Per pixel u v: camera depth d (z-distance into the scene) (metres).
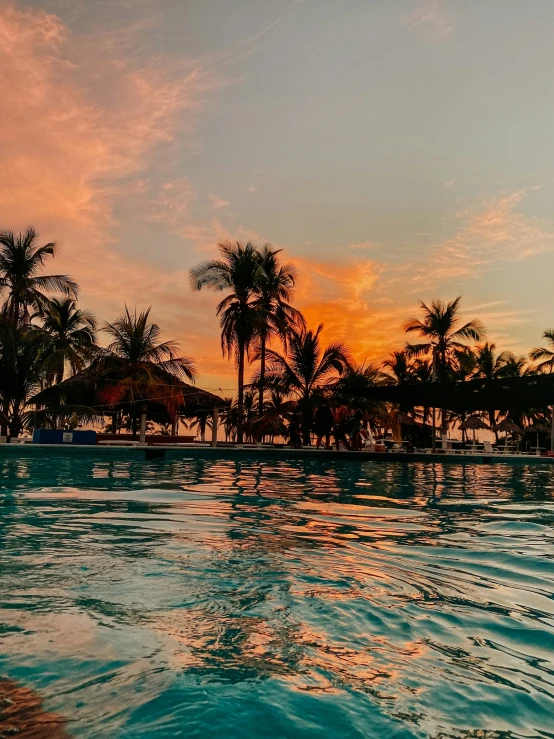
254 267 29.22
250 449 17.52
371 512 6.30
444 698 1.90
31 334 25.33
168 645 2.30
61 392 26.30
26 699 1.85
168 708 1.80
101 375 26.45
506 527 5.38
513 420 48.00
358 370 30.64
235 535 4.69
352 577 3.41
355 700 1.88
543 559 3.96
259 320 27.89
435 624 2.61
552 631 2.54
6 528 4.88
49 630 2.45
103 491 7.77
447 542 4.55
